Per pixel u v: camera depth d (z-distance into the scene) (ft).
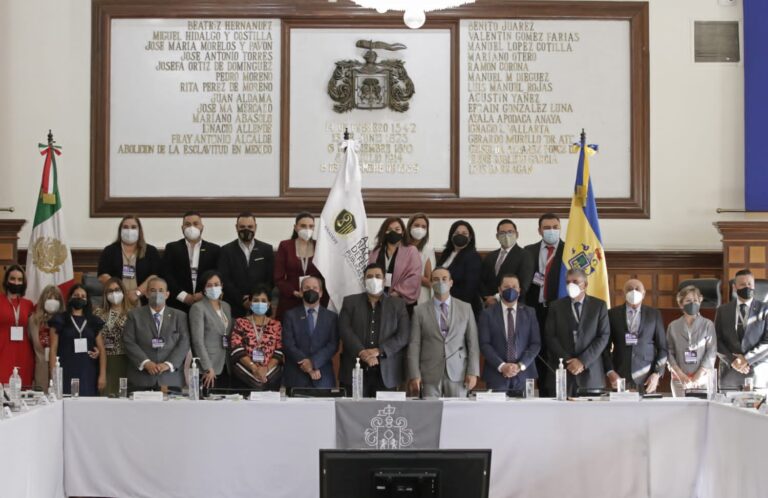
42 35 39.91
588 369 28.53
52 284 34.30
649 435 25.46
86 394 29.32
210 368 28.63
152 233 39.68
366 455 13.67
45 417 24.14
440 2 22.22
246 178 40.09
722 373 30.55
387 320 28.78
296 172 40.22
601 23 40.45
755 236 38.50
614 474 25.39
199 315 28.99
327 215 32.58
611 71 40.47
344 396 26.13
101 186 39.68
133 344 28.40
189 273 32.14
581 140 34.60
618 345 29.17
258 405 25.17
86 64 39.99
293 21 40.24
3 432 21.30
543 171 40.40
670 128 40.34
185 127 40.16
